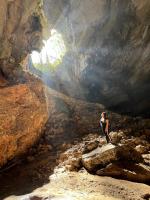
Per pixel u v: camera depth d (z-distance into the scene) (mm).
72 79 18406
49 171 9922
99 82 17406
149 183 9570
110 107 17266
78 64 17672
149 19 14203
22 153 11008
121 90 16734
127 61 15875
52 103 16359
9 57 11812
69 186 8719
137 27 14883
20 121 10695
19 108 10742
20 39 12508
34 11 12977
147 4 13820
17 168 10227
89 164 9945
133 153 10414
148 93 15992
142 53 14953
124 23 15445
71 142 12461
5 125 10031
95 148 10992
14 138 10320
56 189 8438
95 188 8719
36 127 11734
